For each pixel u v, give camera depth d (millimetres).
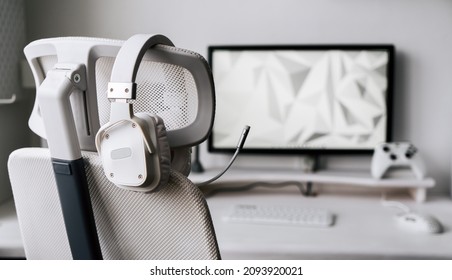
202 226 526
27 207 622
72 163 521
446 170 1562
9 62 1446
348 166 1599
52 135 520
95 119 557
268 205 1393
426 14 1506
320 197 1502
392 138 1569
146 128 481
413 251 1014
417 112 1550
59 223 605
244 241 1072
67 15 1606
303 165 1575
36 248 654
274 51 1516
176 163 593
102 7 1597
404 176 1439
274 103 1527
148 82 543
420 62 1527
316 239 1086
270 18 1561
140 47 482
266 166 1630
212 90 541
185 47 1602
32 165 580
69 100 515
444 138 1551
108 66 552
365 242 1063
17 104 1529
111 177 506
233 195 1528
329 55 1501
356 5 1528
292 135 1532
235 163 1640
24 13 1595
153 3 1586
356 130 1514
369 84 1497
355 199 1479
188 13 1583
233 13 1570
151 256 565
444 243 1057
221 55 1532
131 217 551
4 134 1440
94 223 553
